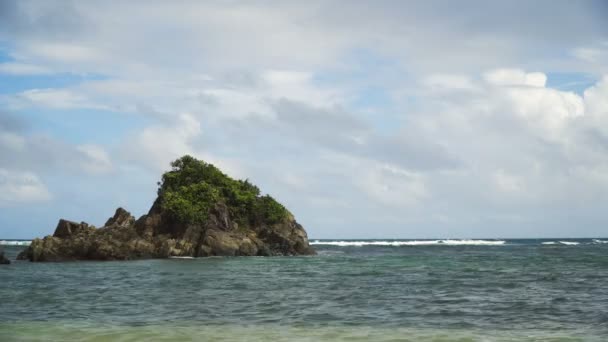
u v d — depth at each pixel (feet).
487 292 111.75
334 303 97.09
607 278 139.54
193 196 306.14
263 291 117.19
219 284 134.00
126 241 275.18
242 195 334.85
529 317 80.94
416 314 84.33
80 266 212.84
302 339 64.39
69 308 92.84
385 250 392.27
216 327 73.10
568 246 474.08
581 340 63.36
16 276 163.53
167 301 101.19
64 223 285.84
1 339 64.59
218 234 292.61
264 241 313.32
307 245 322.14
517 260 227.20
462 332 69.26
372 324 75.46
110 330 70.64
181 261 244.42
